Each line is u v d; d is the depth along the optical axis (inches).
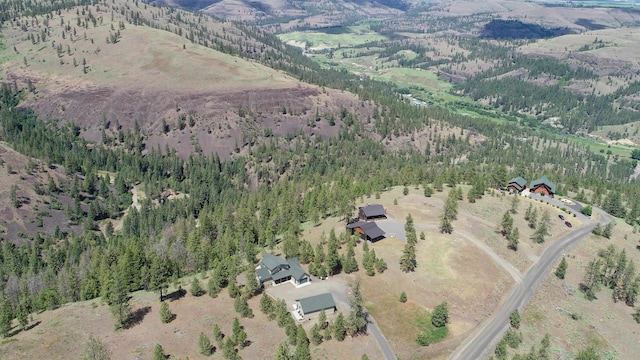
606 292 5615.2
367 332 4461.1
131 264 5349.4
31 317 4798.2
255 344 4224.9
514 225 6850.4
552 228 6958.7
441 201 7549.2
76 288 5575.8
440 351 4365.2
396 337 4461.1
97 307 4923.7
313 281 5251.0
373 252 5408.5
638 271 6077.8
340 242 6102.4
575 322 5002.5
